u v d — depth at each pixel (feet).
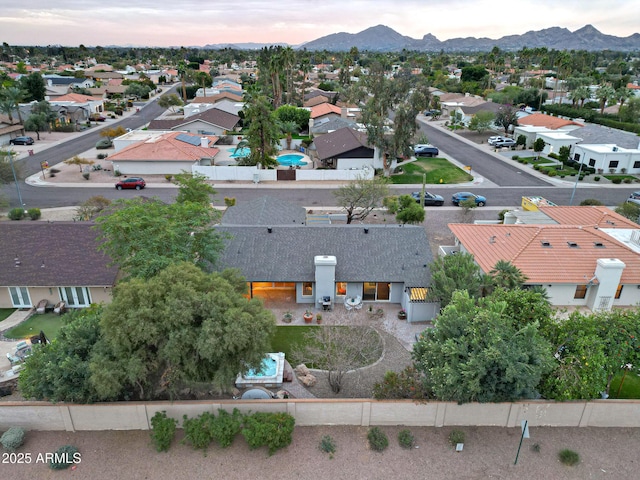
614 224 129.80
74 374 68.18
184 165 208.64
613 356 69.21
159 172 209.36
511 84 522.06
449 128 341.62
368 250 110.52
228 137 274.16
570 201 180.65
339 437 69.92
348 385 82.43
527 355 65.26
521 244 113.19
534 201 164.96
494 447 68.23
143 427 70.74
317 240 112.47
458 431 69.31
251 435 65.51
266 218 128.26
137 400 72.18
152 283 67.56
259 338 66.49
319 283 104.37
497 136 291.99
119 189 190.29
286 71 397.39
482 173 221.25
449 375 63.67
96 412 69.31
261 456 65.98
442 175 215.51
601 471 64.54
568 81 406.21
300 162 213.87
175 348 63.00
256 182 202.59
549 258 108.06
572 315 75.10
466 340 67.82
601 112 349.61
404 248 111.14
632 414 71.82
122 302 64.49
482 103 352.28
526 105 411.75
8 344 92.89
